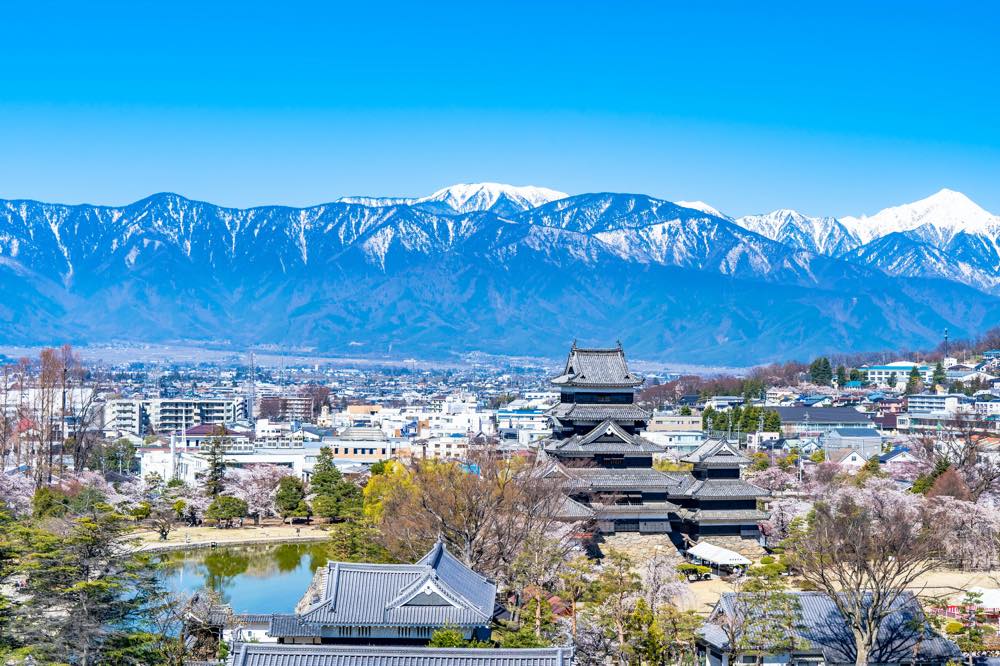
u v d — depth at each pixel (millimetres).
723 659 116938
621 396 189250
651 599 127500
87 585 108938
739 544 182500
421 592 105312
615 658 117062
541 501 159125
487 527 145250
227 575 191250
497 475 165625
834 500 199500
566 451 180875
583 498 177750
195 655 118875
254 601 166125
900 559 123938
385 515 165625
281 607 161000
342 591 105938
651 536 179000
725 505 182500
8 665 107375
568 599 126688
